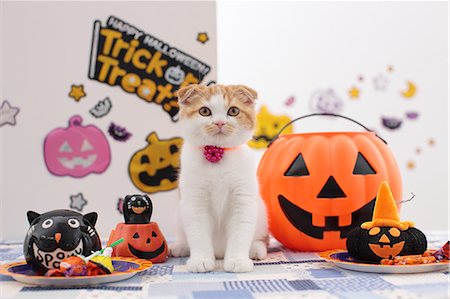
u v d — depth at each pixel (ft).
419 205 5.09
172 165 3.63
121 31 3.59
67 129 3.55
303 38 4.90
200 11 3.65
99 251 2.29
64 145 3.54
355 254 2.44
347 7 4.98
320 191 2.84
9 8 3.50
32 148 3.52
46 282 2.15
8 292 2.08
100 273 2.20
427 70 5.11
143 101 3.61
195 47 3.64
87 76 3.56
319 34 4.92
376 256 2.37
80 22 3.56
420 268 2.29
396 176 2.96
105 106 3.58
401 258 2.34
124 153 3.59
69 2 3.54
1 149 3.50
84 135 3.56
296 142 2.97
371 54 5.02
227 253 2.57
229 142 2.64
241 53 4.80
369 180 2.86
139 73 3.60
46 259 2.26
